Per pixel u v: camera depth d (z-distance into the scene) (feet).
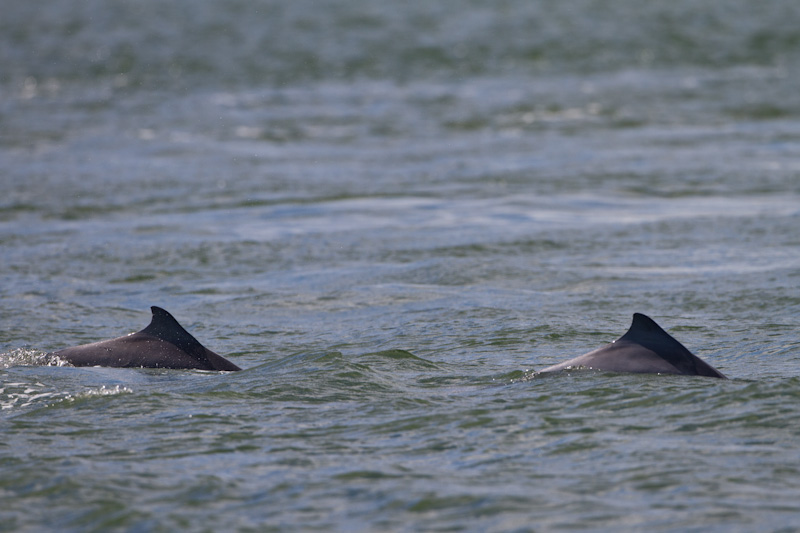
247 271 204.54
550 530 64.54
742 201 281.95
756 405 91.76
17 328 152.35
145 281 196.24
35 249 226.79
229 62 632.79
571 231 242.17
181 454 83.15
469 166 356.59
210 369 117.80
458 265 201.16
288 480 75.41
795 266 190.49
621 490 71.61
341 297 174.81
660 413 90.84
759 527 64.23
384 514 68.03
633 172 337.11
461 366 120.37
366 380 109.70
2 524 68.03
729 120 459.73
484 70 609.01
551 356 127.13
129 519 68.33
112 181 324.19
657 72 600.39
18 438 89.04
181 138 417.49
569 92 537.24
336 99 522.47
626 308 159.63
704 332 139.54
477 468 77.66
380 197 299.99
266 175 339.36
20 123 448.24
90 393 104.83
